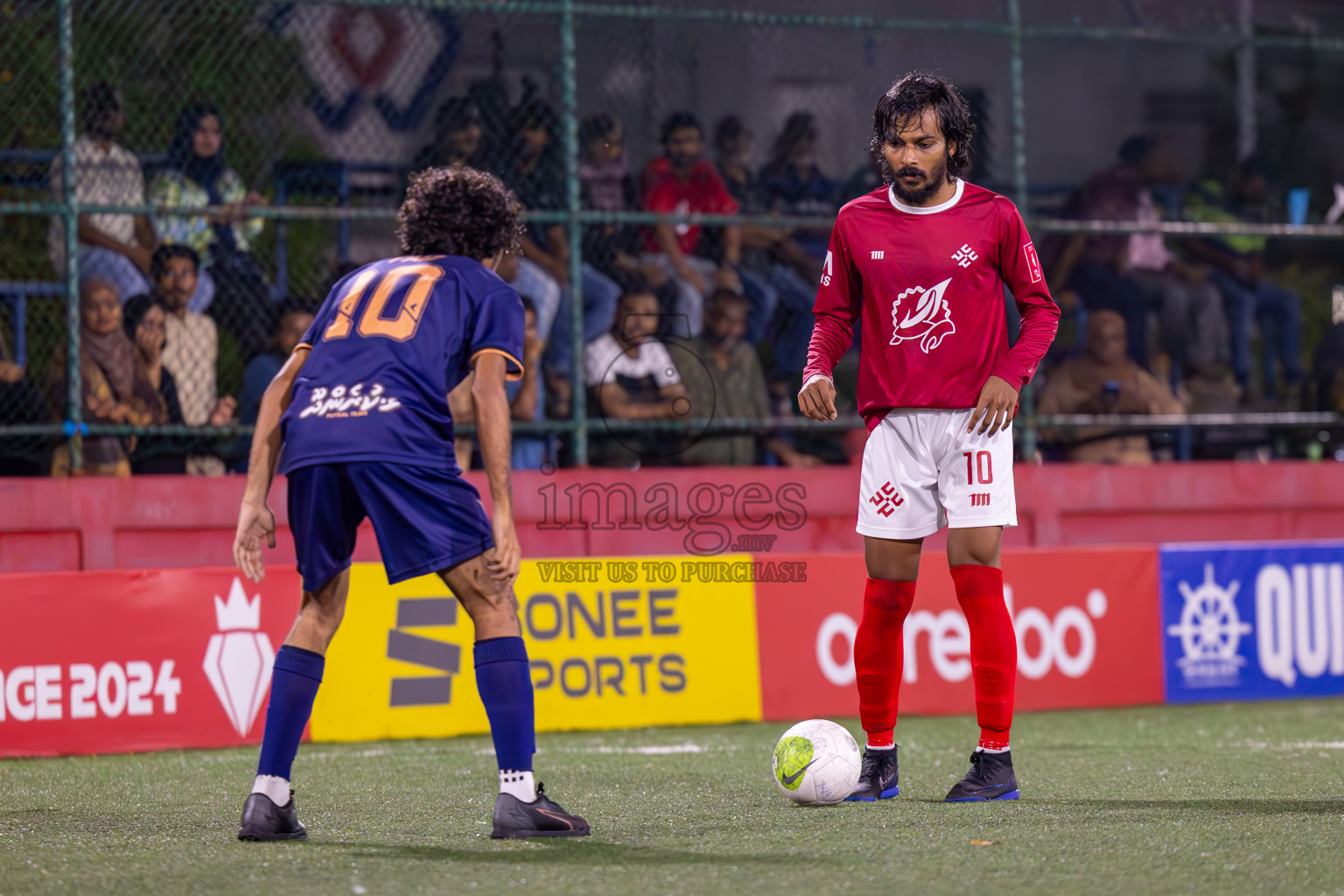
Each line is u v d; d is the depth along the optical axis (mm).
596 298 28359
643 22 30047
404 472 11516
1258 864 10672
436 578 22625
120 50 26906
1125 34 29641
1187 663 26062
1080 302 31281
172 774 18125
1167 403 31297
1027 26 29047
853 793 14336
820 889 9797
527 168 28766
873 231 14289
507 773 12102
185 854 11398
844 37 31203
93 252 26125
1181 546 26234
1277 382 32938
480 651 12023
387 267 12352
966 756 18953
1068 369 30875
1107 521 28969
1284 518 30031
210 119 27484
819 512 27359
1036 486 28531
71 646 21109
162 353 26047
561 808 12234
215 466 26312
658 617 23656
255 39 28312
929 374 14023
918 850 11242
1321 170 35094
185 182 27203
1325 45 30922
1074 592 25516
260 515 12094
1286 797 14508
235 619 22062
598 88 29969
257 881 10195
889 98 14047
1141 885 9922
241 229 27531
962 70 33344
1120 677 25672
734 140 30000
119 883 10242
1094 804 13938
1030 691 25078
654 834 12242
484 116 28812
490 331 11789
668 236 28969
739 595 24156
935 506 14344
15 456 25562
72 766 19375
